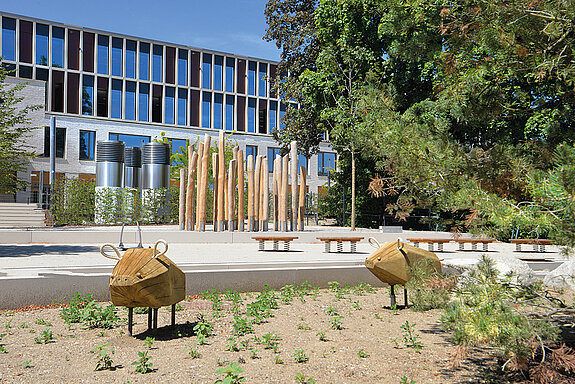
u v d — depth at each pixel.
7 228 23.80
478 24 4.91
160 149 32.66
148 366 5.22
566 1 4.25
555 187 3.50
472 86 5.38
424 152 4.96
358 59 27.16
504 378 5.10
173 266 6.76
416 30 5.77
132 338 6.48
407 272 8.00
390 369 5.35
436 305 5.61
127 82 48.19
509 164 4.86
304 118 32.09
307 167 53.75
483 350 6.12
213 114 52.84
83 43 46.09
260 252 17.47
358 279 11.13
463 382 5.00
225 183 23.69
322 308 8.62
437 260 8.27
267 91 55.88
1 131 23.27
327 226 31.70
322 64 28.23
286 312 8.23
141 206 29.81
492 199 4.00
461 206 4.21
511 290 4.48
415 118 5.61
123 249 16.62
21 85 24.50
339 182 32.66
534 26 4.76
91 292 8.75
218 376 4.98
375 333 6.93
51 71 44.41
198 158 24.11
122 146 32.44
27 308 8.21
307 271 10.64
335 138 28.81
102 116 46.91
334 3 28.05
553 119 5.39
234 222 23.56
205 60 52.59
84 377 4.96
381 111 5.49
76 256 14.40
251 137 53.31
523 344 3.99
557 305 4.60
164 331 6.89
